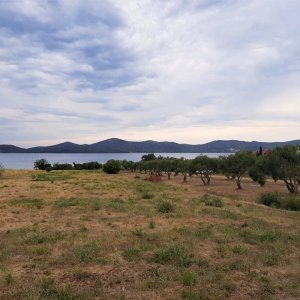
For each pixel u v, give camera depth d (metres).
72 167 103.88
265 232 13.20
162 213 18.00
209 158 51.44
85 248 10.27
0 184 38.97
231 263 9.11
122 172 93.19
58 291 6.98
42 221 15.47
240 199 30.11
